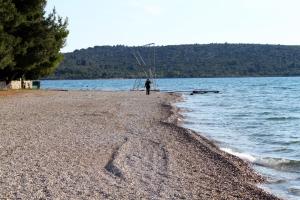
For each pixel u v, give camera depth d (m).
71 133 21.94
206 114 41.47
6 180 12.29
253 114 43.47
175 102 54.62
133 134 22.95
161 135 23.33
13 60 54.06
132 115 32.94
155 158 17.00
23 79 71.44
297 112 46.38
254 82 177.88
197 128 30.61
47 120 27.16
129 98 54.41
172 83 173.50
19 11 53.94
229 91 97.06
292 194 13.62
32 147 17.48
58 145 18.30
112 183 12.80
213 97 72.56
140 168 15.12
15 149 16.88
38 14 57.53
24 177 12.73
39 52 56.56
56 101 44.94
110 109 36.88
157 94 68.31
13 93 56.53
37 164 14.49
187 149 19.77
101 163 15.39
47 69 66.62
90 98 52.06
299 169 17.27
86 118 29.14
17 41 51.84
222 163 17.31
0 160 14.79
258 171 16.78
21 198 10.77
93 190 11.89
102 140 20.25
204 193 12.56
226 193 12.84
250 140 25.77
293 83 157.25
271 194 13.33
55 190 11.60
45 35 56.78
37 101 44.09
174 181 13.68
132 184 12.87
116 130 24.03
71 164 14.87
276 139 26.34
